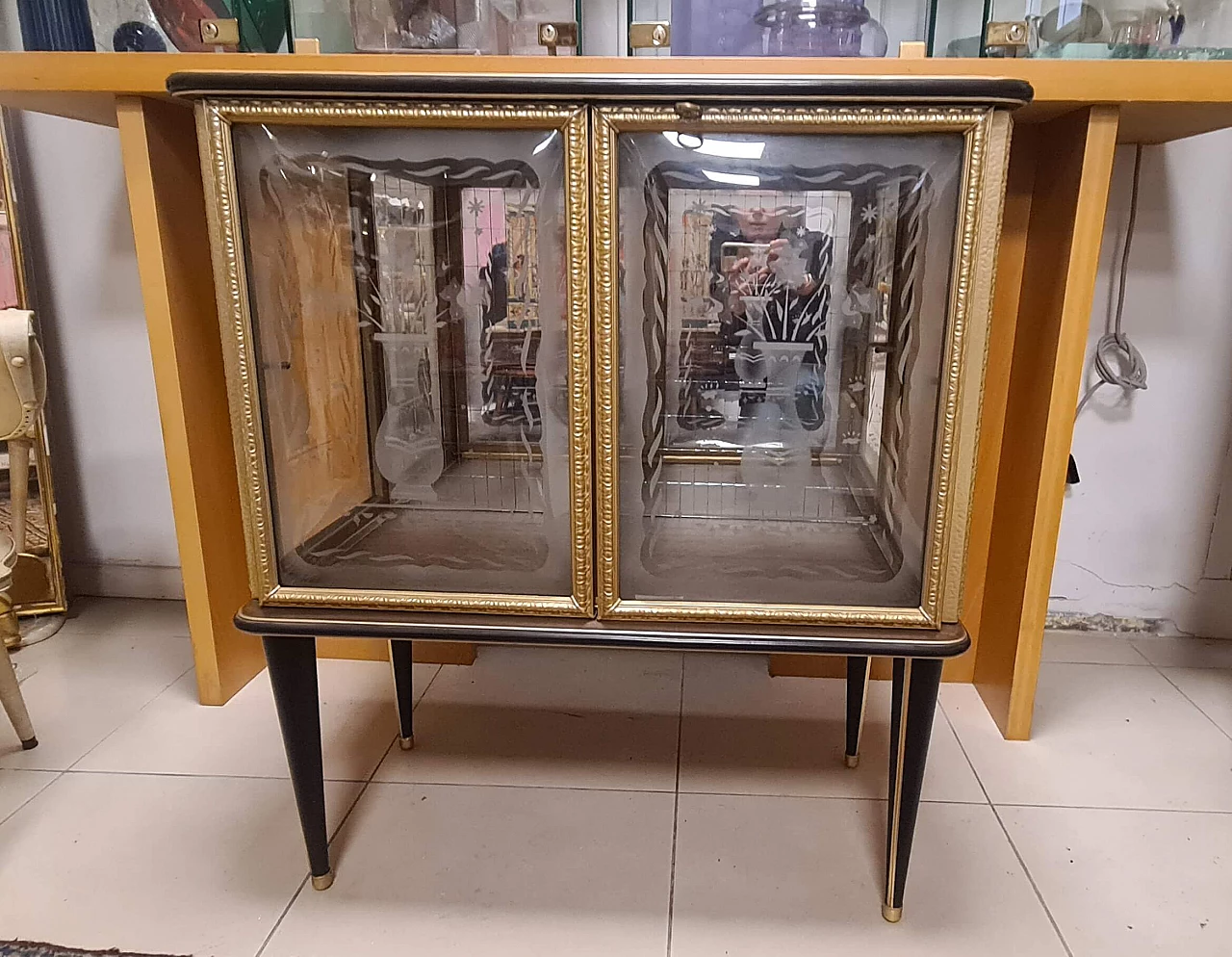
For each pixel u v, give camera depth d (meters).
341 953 0.90
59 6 1.17
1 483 1.58
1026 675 1.25
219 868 1.02
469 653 1.52
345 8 1.11
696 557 0.84
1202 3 1.10
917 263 0.77
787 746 1.27
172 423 1.25
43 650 1.55
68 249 1.57
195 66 1.05
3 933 0.92
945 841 1.06
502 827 1.09
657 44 1.02
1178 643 1.60
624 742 1.28
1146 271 1.45
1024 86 0.68
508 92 0.70
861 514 0.88
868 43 1.12
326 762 1.23
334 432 0.88
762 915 0.95
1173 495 1.55
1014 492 1.28
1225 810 1.12
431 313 0.84
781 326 0.85
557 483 0.81
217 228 0.75
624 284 0.76
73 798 1.14
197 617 1.33
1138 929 0.93
